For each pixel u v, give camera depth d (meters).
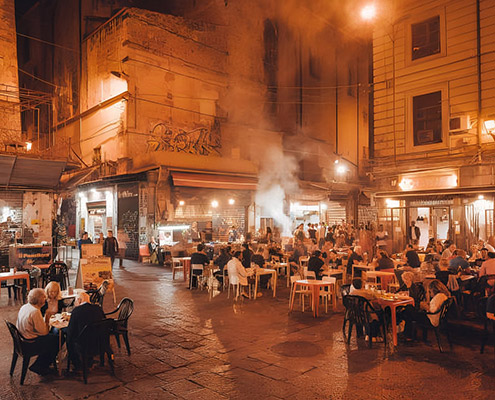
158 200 18.47
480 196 13.74
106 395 5.04
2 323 8.32
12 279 10.88
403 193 15.05
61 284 11.05
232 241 20.19
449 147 14.70
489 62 13.81
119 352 6.55
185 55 22.78
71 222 25.72
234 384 5.31
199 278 12.25
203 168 20.27
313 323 8.31
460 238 14.18
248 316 8.88
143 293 11.44
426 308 6.91
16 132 16.80
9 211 15.69
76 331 5.49
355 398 4.89
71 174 21.31
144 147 20.75
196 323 8.28
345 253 15.78
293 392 5.07
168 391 5.13
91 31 24.38
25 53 31.06
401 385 5.25
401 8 15.95
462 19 14.46
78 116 24.45
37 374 5.72
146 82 21.06
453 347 6.78
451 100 14.69
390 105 16.34
